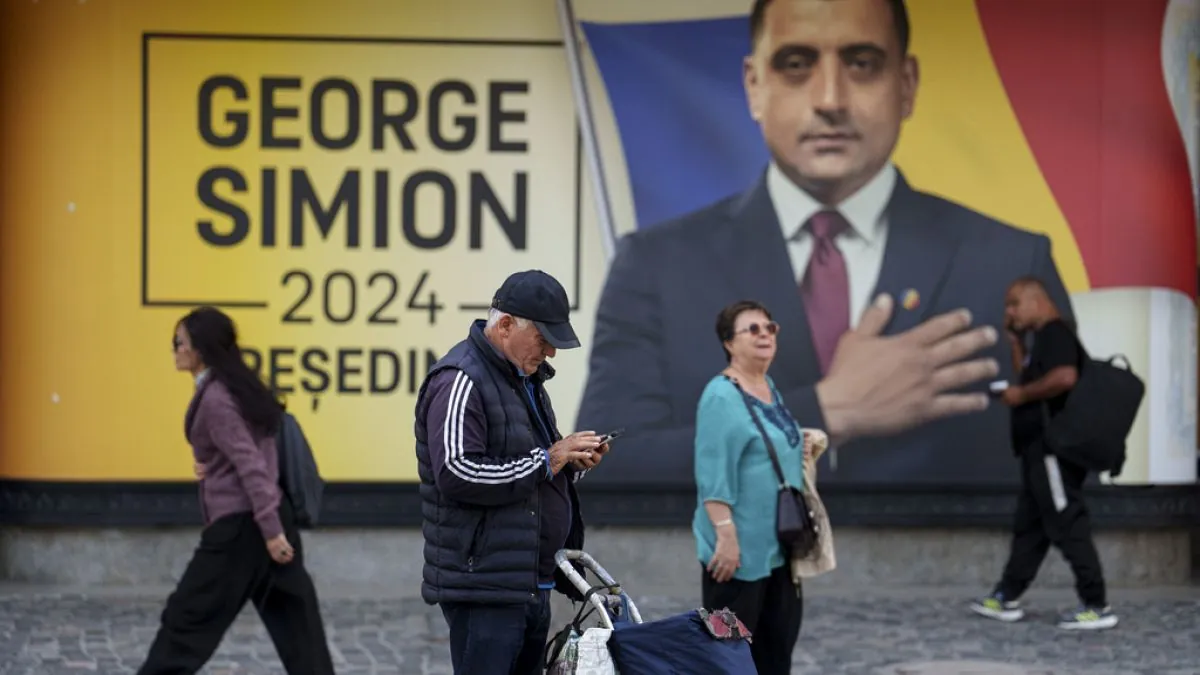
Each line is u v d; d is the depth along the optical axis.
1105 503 16.14
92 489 15.80
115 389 15.82
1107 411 14.13
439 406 7.83
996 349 15.96
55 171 15.74
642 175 15.96
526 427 8.00
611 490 15.88
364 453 15.94
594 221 15.98
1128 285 16.05
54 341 15.80
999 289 15.98
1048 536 14.32
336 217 15.88
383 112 15.88
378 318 15.94
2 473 15.88
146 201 15.80
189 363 10.30
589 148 15.95
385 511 15.90
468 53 15.88
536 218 15.98
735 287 15.96
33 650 13.01
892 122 15.96
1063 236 16.03
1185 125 16.06
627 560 15.98
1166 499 16.17
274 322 15.88
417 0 15.84
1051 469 14.22
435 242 15.95
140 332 15.82
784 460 9.66
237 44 15.80
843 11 15.86
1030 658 12.98
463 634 7.96
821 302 15.96
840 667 12.61
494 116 15.92
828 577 16.11
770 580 9.80
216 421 10.02
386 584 15.98
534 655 8.37
